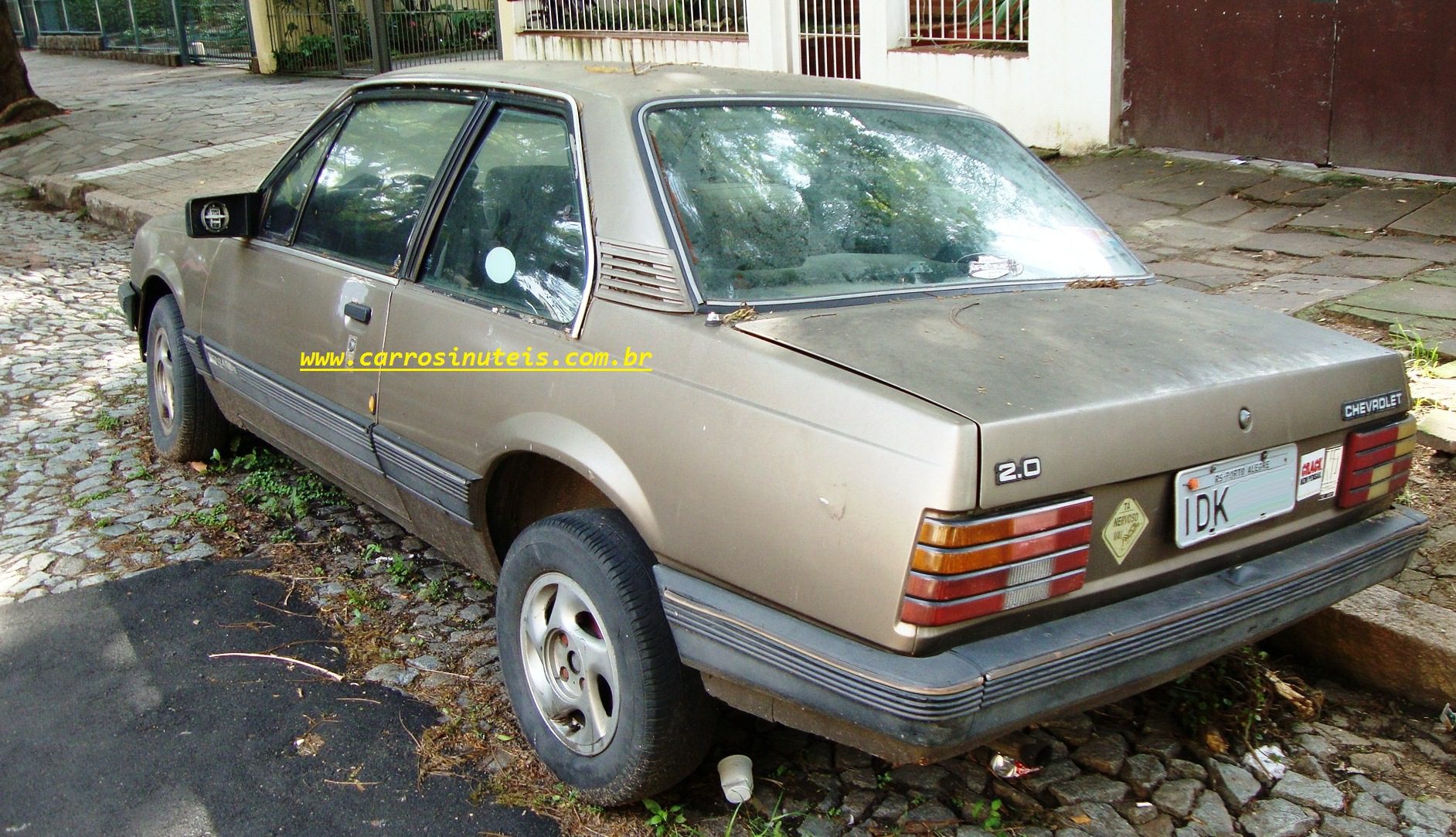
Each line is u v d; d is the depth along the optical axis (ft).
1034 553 7.25
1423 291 19.34
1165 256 23.22
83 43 85.10
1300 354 8.96
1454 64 25.11
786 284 9.16
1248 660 11.09
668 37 40.70
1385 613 10.87
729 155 9.81
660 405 8.45
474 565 11.02
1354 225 23.94
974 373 7.83
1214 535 8.27
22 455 16.84
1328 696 10.96
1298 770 9.89
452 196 10.95
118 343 22.53
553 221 9.82
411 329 10.84
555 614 9.37
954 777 9.77
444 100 11.59
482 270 10.37
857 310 9.04
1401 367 9.50
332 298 12.00
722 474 8.00
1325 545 9.06
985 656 7.20
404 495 11.39
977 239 10.41
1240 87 28.89
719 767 9.57
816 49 37.22
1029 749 9.94
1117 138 31.63
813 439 7.57
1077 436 7.39
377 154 12.23
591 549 8.81
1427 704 10.59
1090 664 7.51
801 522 7.57
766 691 7.80
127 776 9.80
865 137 10.78
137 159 42.83
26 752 10.11
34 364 21.09
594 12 44.01
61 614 12.43
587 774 9.19
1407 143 26.25
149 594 12.89
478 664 11.53
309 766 9.96
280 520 14.75
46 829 9.13
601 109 9.80
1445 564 11.76
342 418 11.79
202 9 72.54
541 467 10.25
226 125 48.34
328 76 62.90
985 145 11.64
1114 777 9.77
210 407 15.74
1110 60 30.83
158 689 11.07
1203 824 9.21
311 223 12.89
